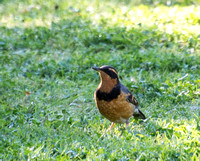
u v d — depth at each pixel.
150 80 13.14
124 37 16.58
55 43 16.94
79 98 12.41
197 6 21.22
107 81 9.62
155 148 8.95
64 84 13.37
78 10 20.92
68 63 14.73
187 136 9.55
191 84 12.41
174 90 12.27
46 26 18.73
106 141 9.57
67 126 10.60
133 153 8.93
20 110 11.31
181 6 21.64
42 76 14.28
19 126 10.55
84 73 14.26
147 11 20.59
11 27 19.02
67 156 8.88
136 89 12.50
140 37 16.50
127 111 9.97
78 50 16.11
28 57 15.55
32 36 17.64
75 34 17.48
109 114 10.00
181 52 15.12
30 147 9.38
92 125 10.53
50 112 11.33
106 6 22.11
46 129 10.32
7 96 12.65
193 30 16.86
